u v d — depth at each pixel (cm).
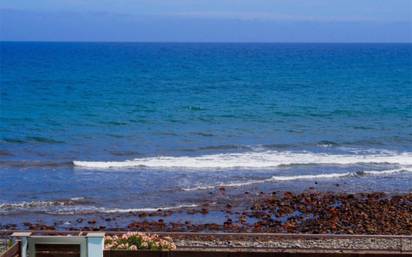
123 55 16725
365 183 3156
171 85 8375
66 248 1186
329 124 5216
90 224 2394
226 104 6462
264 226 2370
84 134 4584
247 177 3247
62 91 7475
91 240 1186
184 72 10550
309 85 8519
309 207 2644
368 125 5162
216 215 2534
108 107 6131
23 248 1166
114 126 4991
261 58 15575
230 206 2669
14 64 12094
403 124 5238
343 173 3362
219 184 3081
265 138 4522
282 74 10312
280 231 2297
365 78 9644
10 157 3734
